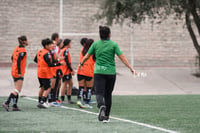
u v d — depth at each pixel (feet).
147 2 181.68
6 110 101.35
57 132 69.56
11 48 238.48
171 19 251.60
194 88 183.32
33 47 240.32
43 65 106.93
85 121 83.61
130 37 248.93
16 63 99.04
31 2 241.35
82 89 111.04
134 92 167.84
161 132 70.85
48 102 114.11
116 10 190.08
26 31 240.32
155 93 166.50
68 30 245.24
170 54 252.42
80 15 246.47
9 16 238.68
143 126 77.51
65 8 245.45
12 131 70.23
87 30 246.88
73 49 244.83
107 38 79.71
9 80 187.73
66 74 119.24
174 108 111.14
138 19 189.57
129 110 106.11
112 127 75.66
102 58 78.84
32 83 186.91
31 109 104.78
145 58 250.37
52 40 114.52
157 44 251.39
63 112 99.50
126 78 206.28
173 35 252.62
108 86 80.02
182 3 183.73
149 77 211.00
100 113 76.28
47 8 242.58
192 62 252.83
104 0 200.44
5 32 238.07
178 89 180.75
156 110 106.52
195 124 81.97
